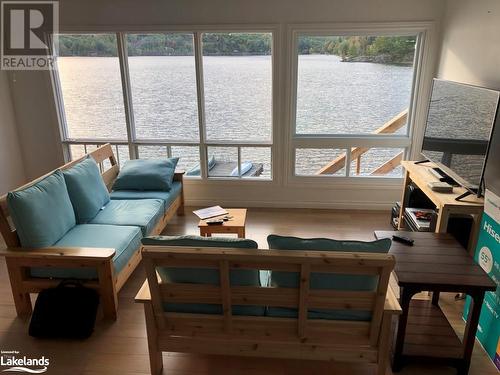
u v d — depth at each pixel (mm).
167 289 2135
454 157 3172
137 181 4145
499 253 2357
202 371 2363
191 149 4793
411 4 4020
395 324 2439
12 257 2707
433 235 2658
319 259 1908
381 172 4652
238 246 2025
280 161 4652
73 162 3551
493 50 2982
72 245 2908
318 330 2148
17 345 2590
